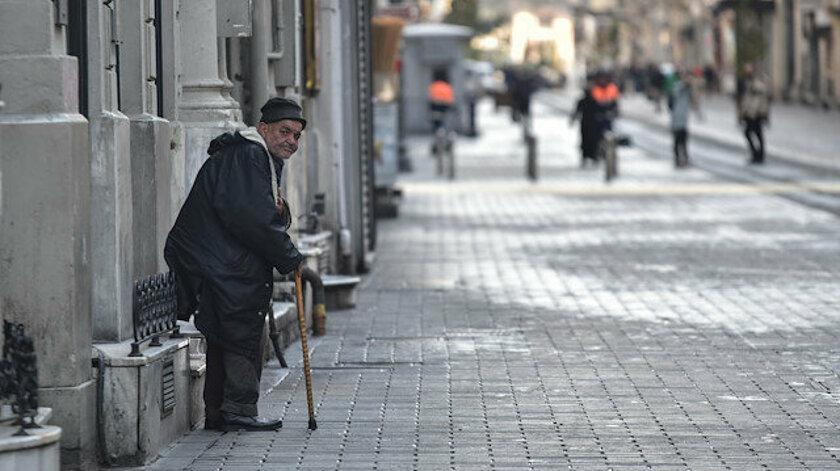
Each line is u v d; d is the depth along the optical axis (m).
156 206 18.81
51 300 16.11
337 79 34.19
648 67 175.88
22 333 15.05
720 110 139.50
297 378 22.75
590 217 51.06
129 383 17.00
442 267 37.72
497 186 66.25
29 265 16.06
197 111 23.16
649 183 66.94
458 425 19.22
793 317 28.86
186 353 18.92
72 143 15.99
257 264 18.59
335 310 30.36
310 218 31.48
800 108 134.75
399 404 20.66
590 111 78.44
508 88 153.25
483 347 25.55
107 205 17.55
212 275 18.44
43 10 15.88
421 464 17.03
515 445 18.02
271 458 17.44
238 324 18.66
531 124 122.56
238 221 18.28
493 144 102.06
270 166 18.64
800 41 140.50
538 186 66.00
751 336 26.59
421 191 63.78
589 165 80.00
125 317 17.88
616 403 20.61
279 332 24.72
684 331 27.16
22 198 15.98
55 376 16.25
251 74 27.80
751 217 50.34
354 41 35.69
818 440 18.27
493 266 37.78
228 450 17.88
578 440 18.27
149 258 18.83
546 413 19.95
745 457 17.34
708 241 43.09
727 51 175.25
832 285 33.59
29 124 15.90
